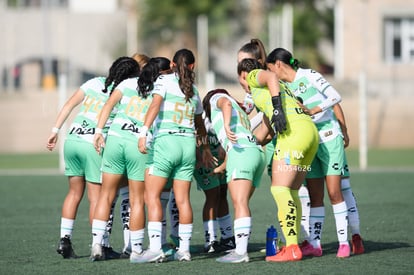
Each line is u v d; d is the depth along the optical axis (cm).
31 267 2850
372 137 9756
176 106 2898
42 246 3334
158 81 2897
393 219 4034
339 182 2988
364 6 11400
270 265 2827
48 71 10669
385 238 3447
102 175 2980
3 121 9738
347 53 11606
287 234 2902
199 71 11106
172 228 3312
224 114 2869
